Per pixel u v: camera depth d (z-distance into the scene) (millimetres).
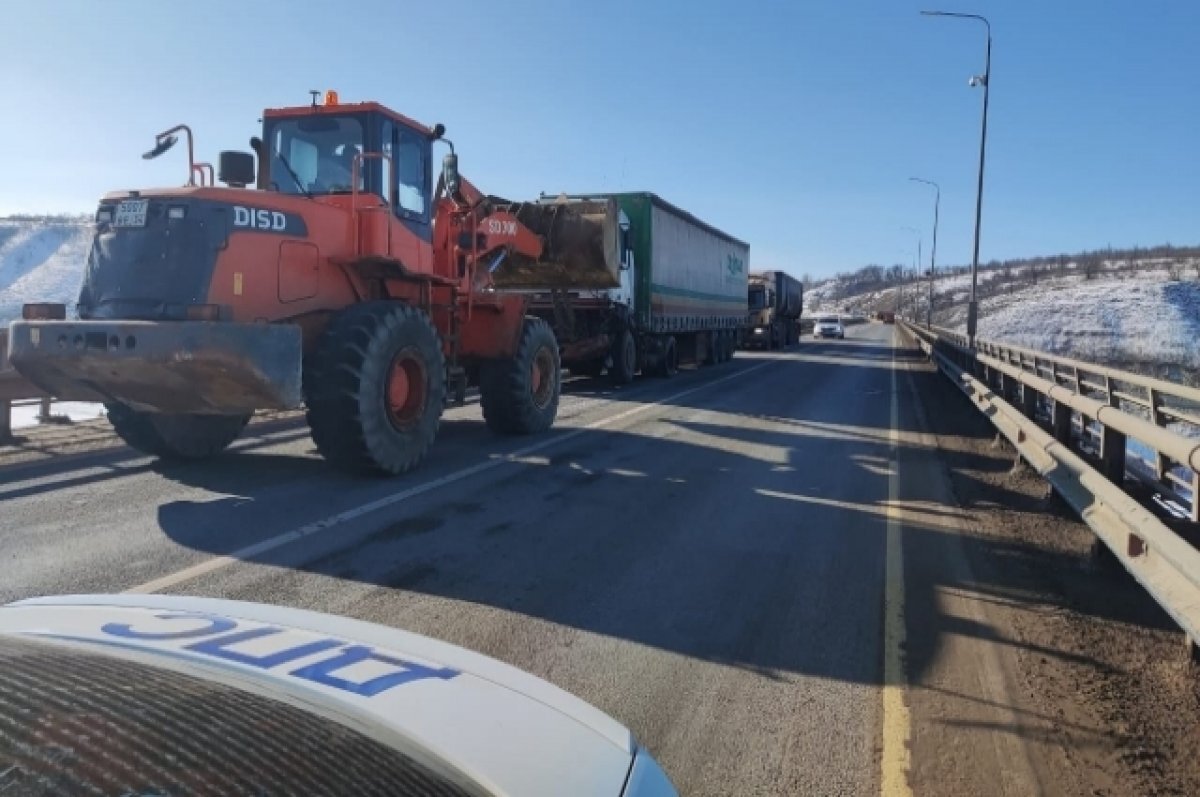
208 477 7785
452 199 10023
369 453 7508
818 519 6973
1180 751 3355
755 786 3031
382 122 8383
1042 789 3064
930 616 4793
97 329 6426
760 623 4613
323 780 1365
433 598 4809
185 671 1813
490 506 7000
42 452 8828
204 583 4902
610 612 4695
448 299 9664
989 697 3781
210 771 1292
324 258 7801
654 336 21141
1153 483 6125
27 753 1225
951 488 8391
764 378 22234
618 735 1879
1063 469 7004
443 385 8555
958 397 17969
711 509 7195
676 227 22344
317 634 2250
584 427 11852
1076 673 4055
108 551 5453
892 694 3789
